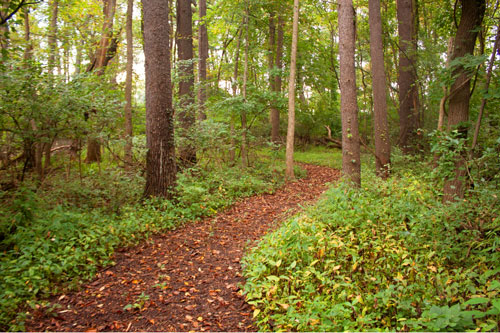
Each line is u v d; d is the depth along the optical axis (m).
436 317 2.79
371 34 10.85
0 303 3.66
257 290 4.02
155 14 7.89
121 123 10.64
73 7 12.10
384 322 3.19
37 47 9.54
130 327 3.61
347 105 7.69
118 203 7.33
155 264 5.22
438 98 6.80
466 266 4.00
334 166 16.66
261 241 5.56
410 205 5.58
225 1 13.41
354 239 4.93
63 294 4.21
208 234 6.64
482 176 4.77
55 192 6.91
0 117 6.14
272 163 13.85
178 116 11.49
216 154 11.44
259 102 13.46
